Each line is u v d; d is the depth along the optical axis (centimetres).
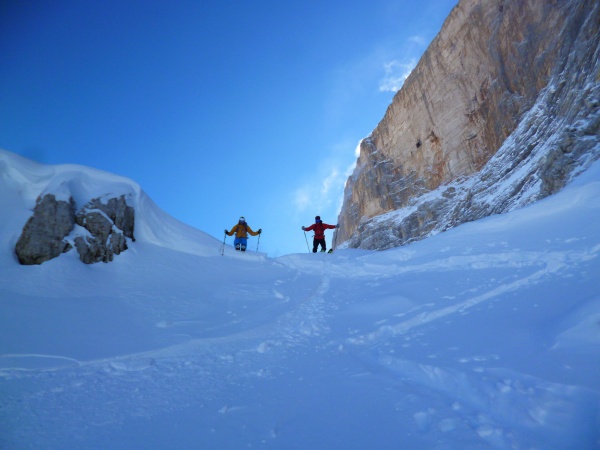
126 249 1029
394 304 635
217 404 343
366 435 250
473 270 735
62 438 288
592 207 905
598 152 1402
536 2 3284
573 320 369
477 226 1138
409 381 335
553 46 3023
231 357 495
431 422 254
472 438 228
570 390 251
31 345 527
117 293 817
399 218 4712
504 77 3628
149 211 1198
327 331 568
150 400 363
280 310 721
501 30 3697
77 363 481
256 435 273
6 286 750
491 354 345
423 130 4962
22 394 383
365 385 338
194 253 1176
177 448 265
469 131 4159
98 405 354
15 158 1051
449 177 4431
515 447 214
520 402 257
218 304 779
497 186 2662
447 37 4547
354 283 889
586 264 580
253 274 1049
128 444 274
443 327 466
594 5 2114
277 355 486
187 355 514
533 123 2702
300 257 1251
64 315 659
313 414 295
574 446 208
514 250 778
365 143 6469
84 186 1082
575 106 1803
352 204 6512
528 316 432
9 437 290
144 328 629
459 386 300
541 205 1123
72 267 867
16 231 907
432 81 4784
